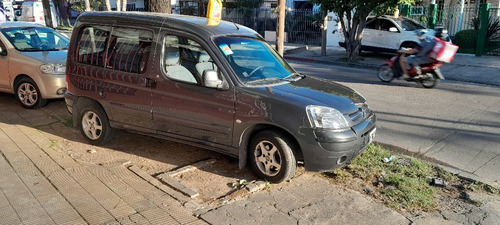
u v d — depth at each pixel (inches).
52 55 306.2
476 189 184.1
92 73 218.5
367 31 677.9
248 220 151.5
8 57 302.7
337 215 157.4
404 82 457.4
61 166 194.4
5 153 207.6
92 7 1322.6
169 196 168.1
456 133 268.7
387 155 221.0
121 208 155.9
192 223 148.4
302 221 152.3
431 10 749.3
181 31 194.7
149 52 200.7
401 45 641.0
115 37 213.6
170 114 196.5
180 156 217.9
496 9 689.0
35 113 291.1
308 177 192.1
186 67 193.2
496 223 154.4
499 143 249.3
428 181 190.7
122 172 190.4
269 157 180.5
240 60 192.1
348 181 188.9
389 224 152.0
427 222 154.1
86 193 167.2
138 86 203.2
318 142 168.4
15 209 152.1
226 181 187.6
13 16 1185.4
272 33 956.6
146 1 336.8
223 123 184.2
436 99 369.4
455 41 733.9
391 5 583.2
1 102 322.7
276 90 181.2
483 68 559.5
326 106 173.9
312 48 827.4
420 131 273.4
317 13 891.4
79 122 232.8
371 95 385.7
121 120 214.7
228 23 218.8
